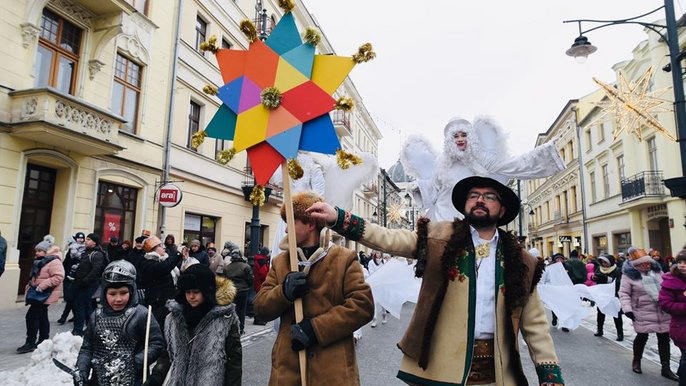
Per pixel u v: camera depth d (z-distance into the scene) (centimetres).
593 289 789
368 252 3431
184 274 272
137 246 729
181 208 1506
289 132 252
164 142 1427
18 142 970
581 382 549
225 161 252
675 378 563
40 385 446
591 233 2698
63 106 977
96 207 1188
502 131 416
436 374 216
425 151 483
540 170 401
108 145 1082
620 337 847
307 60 265
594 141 2620
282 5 277
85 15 1134
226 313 273
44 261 634
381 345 739
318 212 224
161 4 1427
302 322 224
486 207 231
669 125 1761
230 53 277
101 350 288
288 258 254
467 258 226
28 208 1034
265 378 525
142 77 1345
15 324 786
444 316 222
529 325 224
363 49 259
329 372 223
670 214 1744
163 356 279
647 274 588
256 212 1151
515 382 213
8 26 954
